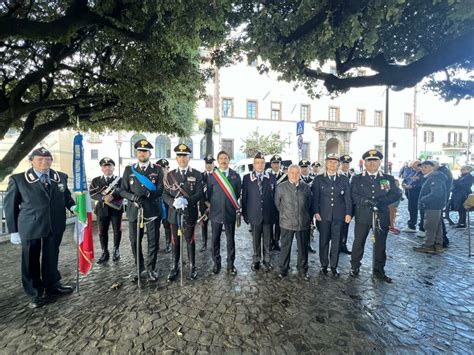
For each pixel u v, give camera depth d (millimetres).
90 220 4336
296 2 3789
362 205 4594
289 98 31719
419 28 4508
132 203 4520
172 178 4555
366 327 3131
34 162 3820
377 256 4562
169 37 4379
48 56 6723
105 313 3457
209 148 10438
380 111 35031
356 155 34062
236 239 7355
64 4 5262
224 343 2865
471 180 8406
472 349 2758
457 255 5758
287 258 4609
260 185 5000
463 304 3652
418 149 37750
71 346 2838
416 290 4074
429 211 5973
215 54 5527
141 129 11242
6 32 3861
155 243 4504
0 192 7035
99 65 7285
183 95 8414
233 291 4059
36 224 3730
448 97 6559
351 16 3170
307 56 3928
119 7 4352
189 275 4539
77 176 4223
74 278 4586
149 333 3043
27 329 3139
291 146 31656
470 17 3045
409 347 2791
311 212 4852
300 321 3258
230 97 29938
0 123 6918
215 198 4754
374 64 5289
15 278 4680
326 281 4426
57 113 10656
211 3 3445
